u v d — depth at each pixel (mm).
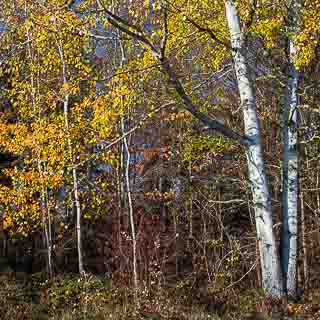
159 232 15523
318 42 8094
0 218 16641
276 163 12445
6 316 8711
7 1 12391
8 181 18922
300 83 9469
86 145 12703
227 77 10102
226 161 14164
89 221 19328
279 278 8164
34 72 14359
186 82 9242
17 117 17594
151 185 20984
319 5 7793
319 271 14875
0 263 17234
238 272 13477
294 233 8445
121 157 16625
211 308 8797
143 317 8414
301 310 7820
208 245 16781
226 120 11125
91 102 9648
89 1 8609
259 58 9156
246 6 7996
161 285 11297
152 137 18781
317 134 9625
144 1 7996
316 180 14102
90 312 9008
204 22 8398
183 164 13727
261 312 7871
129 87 8688
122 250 14438
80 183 15180
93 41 12273
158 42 8477
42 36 9586
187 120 10992
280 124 10594
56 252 18031
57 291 11773
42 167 15656
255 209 8281
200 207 16641
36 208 15336
